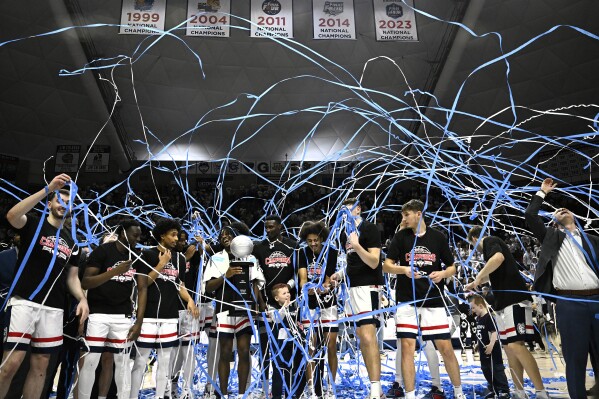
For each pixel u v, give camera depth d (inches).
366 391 168.2
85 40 663.1
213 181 770.8
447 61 663.1
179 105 784.9
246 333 151.6
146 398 162.4
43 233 122.3
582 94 666.2
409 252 142.3
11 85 699.4
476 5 608.1
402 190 675.4
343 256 165.2
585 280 126.9
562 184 628.7
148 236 320.2
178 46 746.8
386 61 753.6
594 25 633.6
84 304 126.4
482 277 140.7
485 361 163.3
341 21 630.5
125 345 136.7
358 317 122.1
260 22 652.1
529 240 382.3
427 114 727.1
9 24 653.9
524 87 695.1
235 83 792.9
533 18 657.6
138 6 603.2
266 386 135.9
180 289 149.3
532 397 152.6
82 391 129.5
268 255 170.7
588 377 185.3
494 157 141.7
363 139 768.3
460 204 572.4
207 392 163.3
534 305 218.8
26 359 139.6
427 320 136.0
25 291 116.9
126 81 736.3
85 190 689.0
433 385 157.6
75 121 751.1
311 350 152.1
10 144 728.3
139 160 765.9
